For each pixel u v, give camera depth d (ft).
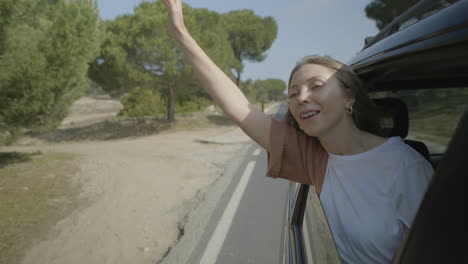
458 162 1.22
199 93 94.73
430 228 1.32
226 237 11.30
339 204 3.01
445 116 4.46
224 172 21.84
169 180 19.86
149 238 11.57
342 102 2.87
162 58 53.67
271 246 10.60
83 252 10.58
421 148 4.99
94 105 129.08
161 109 83.20
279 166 3.60
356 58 3.67
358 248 2.80
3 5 18.45
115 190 17.71
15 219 13.25
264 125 3.70
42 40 21.91
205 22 67.36
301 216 5.00
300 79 2.90
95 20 25.45
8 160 26.68
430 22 1.68
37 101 21.75
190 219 13.06
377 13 31.19
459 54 1.48
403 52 1.97
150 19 52.75
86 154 30.58
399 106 4.83
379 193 2.69
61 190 17.70
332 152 3.17
